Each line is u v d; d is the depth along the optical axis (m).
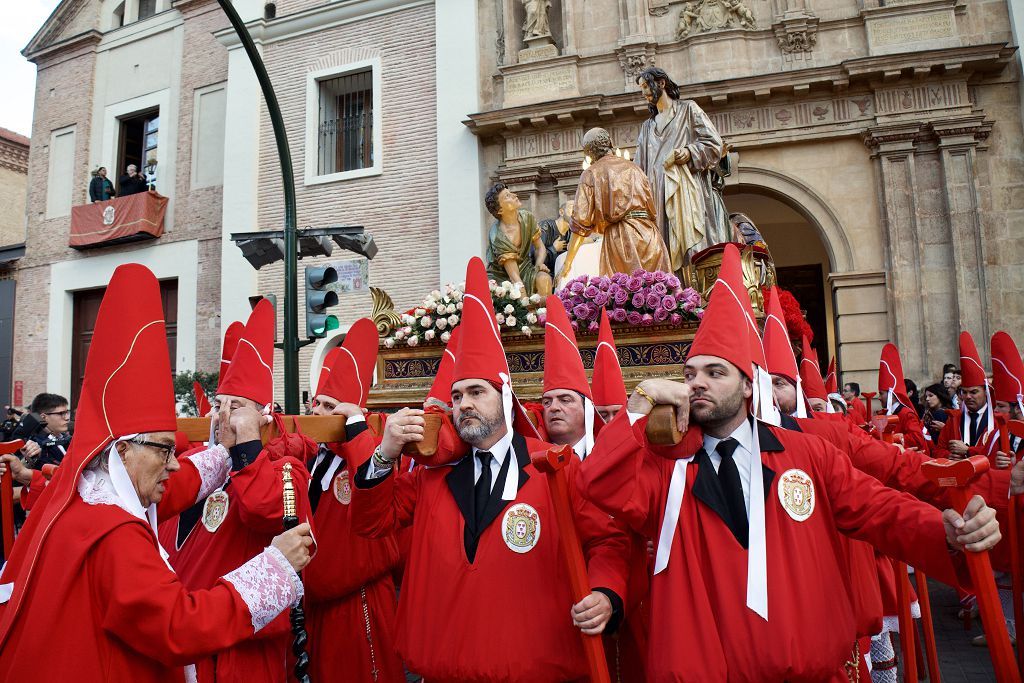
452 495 2.73
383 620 3.59
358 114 16.77
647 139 7.88
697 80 13.98
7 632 1.87
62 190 19.98
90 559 1.92
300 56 16.97
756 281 6.63
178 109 18.69
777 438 2.34
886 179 12.91
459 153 15.16
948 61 12.52
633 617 2.83
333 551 3.45
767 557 2.14
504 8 15.39
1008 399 4.81
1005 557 2.83
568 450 2.31
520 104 14.90
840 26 13.55
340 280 15.80
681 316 5.65
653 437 2.05
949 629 5.75
